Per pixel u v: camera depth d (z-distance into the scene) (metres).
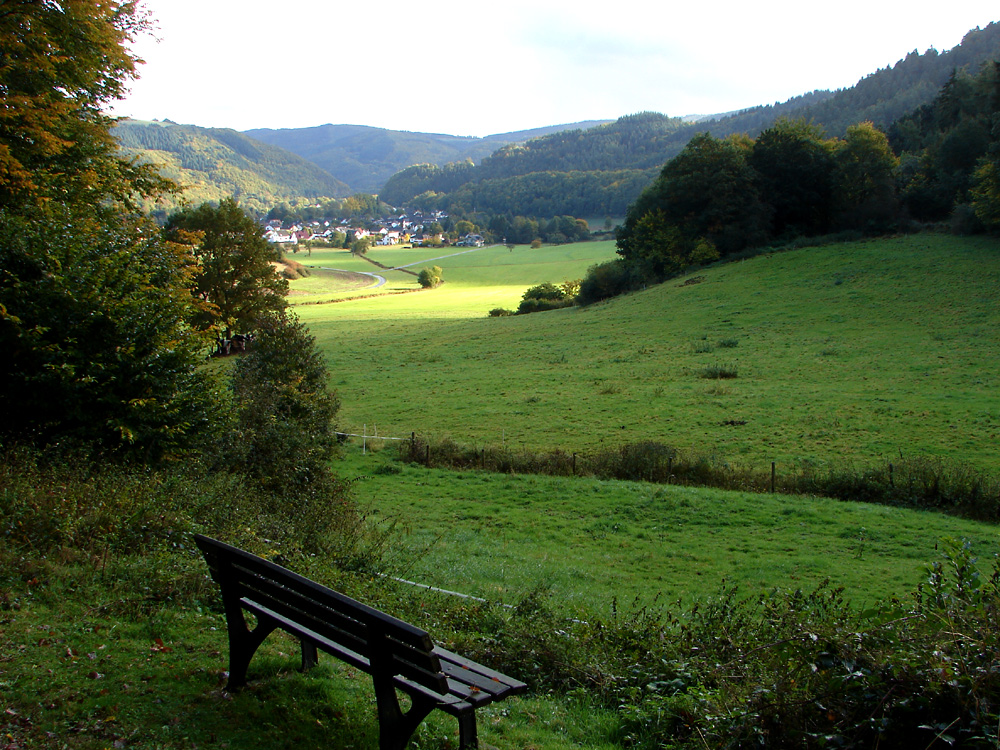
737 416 38.50
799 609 8.05
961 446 31.36
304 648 6.91
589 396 45.59
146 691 6.00
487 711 6.91
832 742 5.48
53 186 21.12
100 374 14.71
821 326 60.47
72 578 8.30
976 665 5.45
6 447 12.67
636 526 23.61
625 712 6.99
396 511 25.61
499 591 13.45
